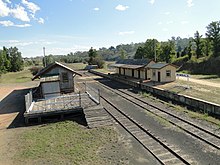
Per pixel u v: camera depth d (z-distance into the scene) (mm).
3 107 28953
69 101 25859
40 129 19625
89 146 15664
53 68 31750
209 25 63156
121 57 123438
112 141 16438
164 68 40062
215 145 14711
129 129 18703
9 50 99688
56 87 28125
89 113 21844
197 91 30016
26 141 17078
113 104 27875
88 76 65812
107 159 13734
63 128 19484
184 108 24094
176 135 16938
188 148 14672
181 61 71375
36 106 24312
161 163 13086
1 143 17078
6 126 21078
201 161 12977
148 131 17844
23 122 22031
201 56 69375
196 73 56031
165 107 25031
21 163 13805
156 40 78500
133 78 48594
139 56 83500
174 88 33500
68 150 15133
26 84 51750
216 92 28625
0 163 13961
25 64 135500
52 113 21969
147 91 35625
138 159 13672
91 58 97688
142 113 23297
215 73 51531
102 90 38812
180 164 12828
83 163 13359
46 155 14609
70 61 142875
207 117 20516
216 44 61625
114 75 57625
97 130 18766
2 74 74562
